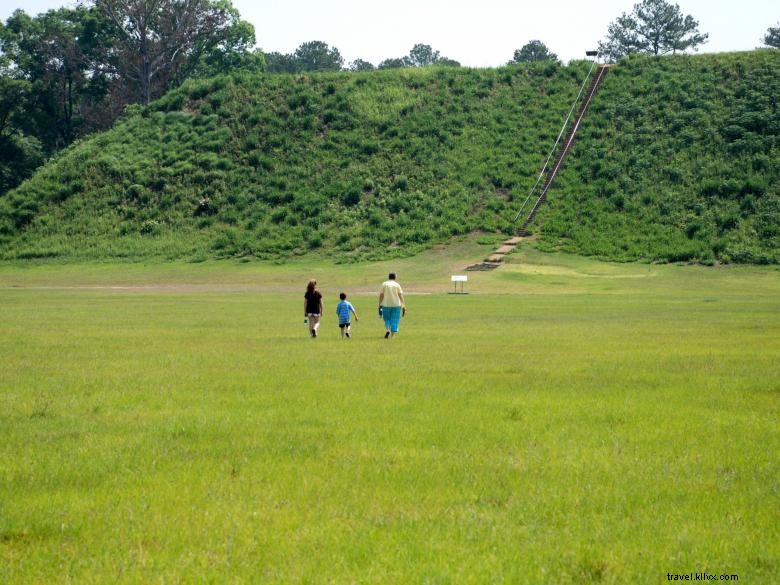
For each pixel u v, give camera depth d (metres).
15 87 135.88
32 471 10.93
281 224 91.31
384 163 98.62
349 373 20.06
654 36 177.00
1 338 29.30
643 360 22.55
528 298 56.41
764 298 55.84
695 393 16.92
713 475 10.83
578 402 15.89
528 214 87.62
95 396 16.66
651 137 95.44
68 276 79.62
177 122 111.38
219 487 10.24
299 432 13.25
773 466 11.24
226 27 139.00
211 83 117.81
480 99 108.38
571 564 7.96
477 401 16.02
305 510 9.44
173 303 51.31
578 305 49.66
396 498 9.84
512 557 8.10
